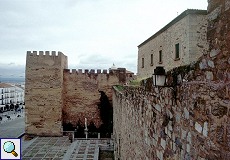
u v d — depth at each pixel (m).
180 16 21.17
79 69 45.28
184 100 4.93
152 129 7.45
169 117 5.85
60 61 41.81
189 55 19.83
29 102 41.00
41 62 41.41
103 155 28.72
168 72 5.86
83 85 45.44
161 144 6.48
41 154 29.48
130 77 46.19
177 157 5.30
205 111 4.05
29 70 41.19
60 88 41.66
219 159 3.62
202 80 4.16
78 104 45.34
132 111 11.41
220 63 3.60
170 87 5.74
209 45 3.93
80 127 44.94
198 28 19.86
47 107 41.16
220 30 3.61
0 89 100.50
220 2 3.61
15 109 97.94
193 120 4.51
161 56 26.80
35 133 40.75
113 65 58.56
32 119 40.88
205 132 4.05
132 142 11.32
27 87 41.09
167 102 6.00
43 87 41.31
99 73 45.62
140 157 9.30
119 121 19.41
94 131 44.91
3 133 47.91
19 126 58.09
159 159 6.67
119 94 19.59
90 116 45.44
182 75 5.03
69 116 45.12
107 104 45.53
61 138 39.16
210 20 3.92
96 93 45.59
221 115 3.57
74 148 30.97
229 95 3.38
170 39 23.95
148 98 7.97
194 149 4.45
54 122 41.03
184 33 20.59
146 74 33.00
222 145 3.54
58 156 28.66
